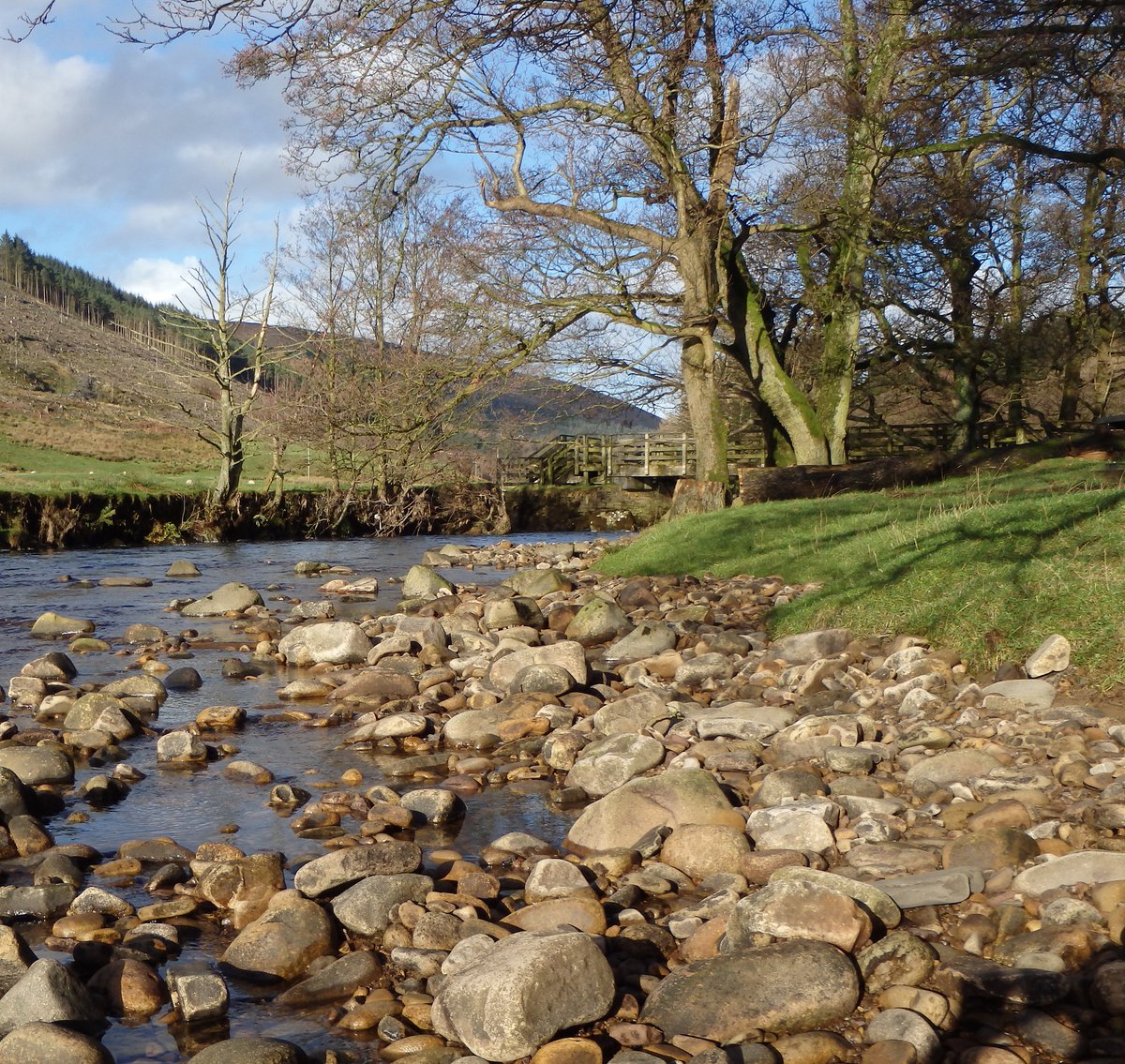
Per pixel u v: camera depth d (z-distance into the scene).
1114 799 4.93
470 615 13.27
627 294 21.95
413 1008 3.67
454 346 22.47
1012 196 27.00
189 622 14.01
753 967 3.54
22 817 5.56
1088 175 26.42
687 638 10.64
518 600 12.91
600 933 4.15
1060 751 5.84
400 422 24.22
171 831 5.68
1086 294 30.12
